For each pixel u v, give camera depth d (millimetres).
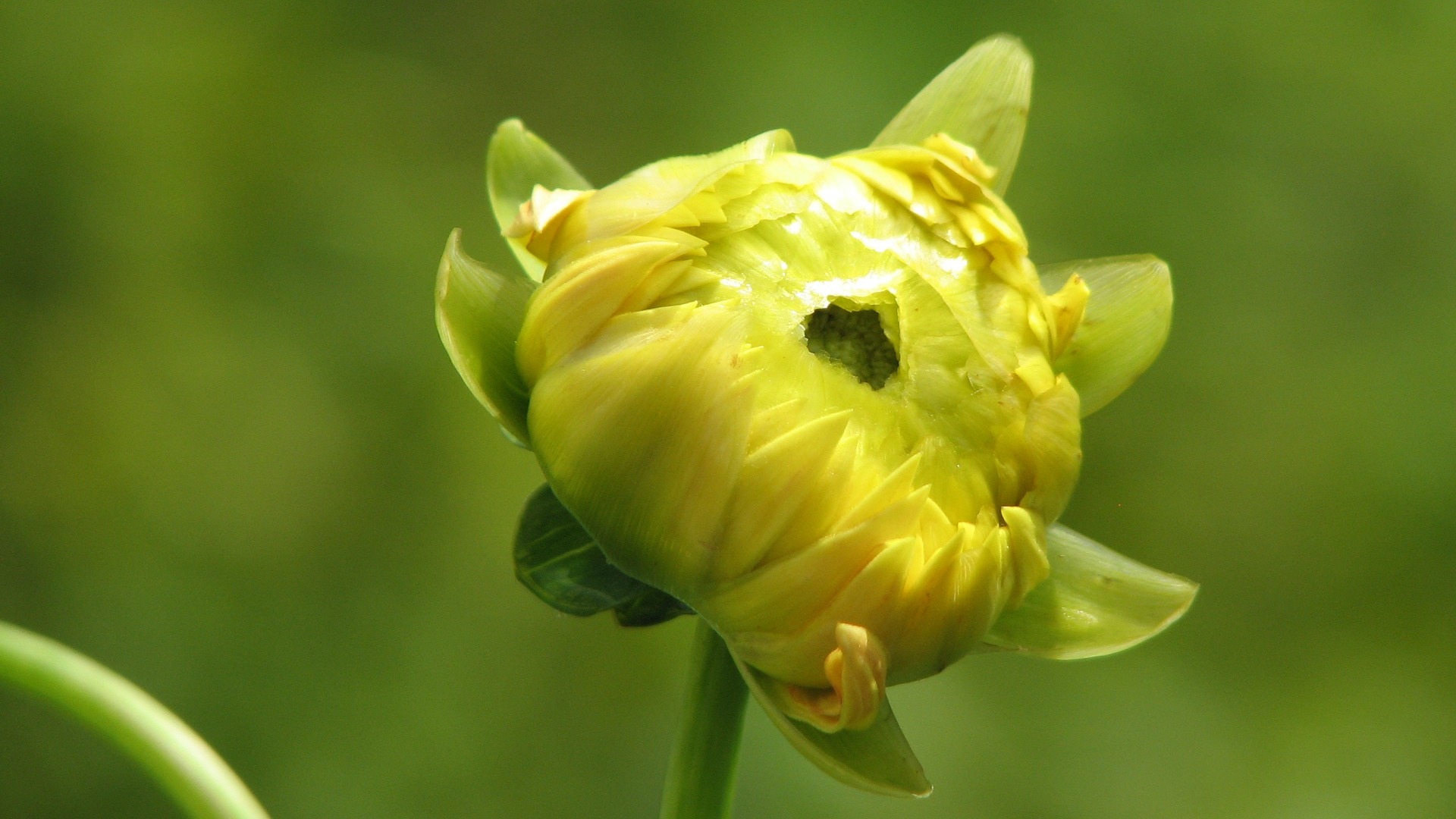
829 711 364
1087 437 932
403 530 838
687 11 994
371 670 800
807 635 364
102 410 821
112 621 778
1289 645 924
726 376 363
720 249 372
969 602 365
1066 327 378
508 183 394
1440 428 957
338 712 784
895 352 373
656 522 365
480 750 788
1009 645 379
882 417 368
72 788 737
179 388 834
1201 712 875
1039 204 940
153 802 746
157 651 773
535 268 384
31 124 860
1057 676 857
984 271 375
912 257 374
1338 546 944
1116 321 390
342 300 879
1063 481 371
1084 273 392
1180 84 994
